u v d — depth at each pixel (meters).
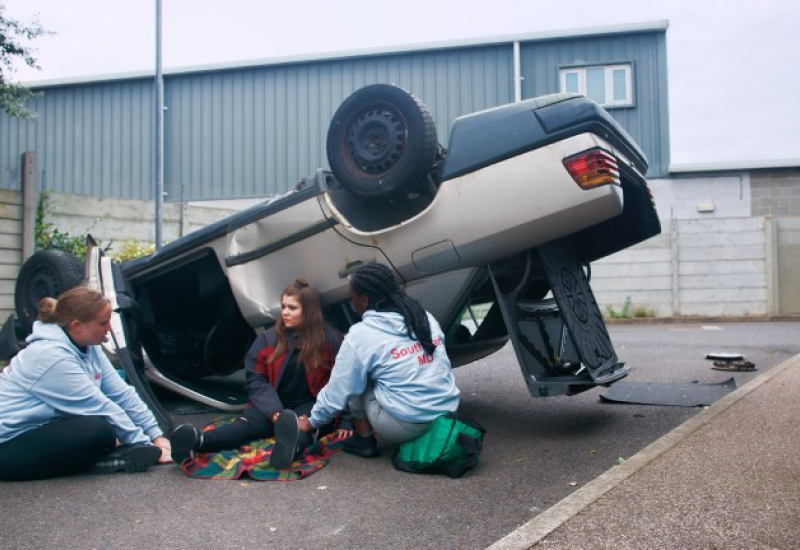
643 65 16.94
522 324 4.91
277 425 3.80
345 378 3.83
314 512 3.19
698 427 4.29
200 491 3.52
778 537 2.59
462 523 3.03
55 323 3.83
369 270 3.97
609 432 4.64
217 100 18.38
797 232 14.36
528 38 17.08
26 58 10.53
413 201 4.86
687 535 2.63
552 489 3.50
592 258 5.64
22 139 19.20
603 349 4.98
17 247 9.46
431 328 3.95
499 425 4.99
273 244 5.18
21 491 3.54
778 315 14.30
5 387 3.70
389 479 3.71
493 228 4.38
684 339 10.58
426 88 17.47
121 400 4.09
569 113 4.26
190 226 12.17
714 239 14.63
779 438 3.96
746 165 16.05
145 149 18.58
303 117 17.95
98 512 3.21
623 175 4.71
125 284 5.68
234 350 6.68
